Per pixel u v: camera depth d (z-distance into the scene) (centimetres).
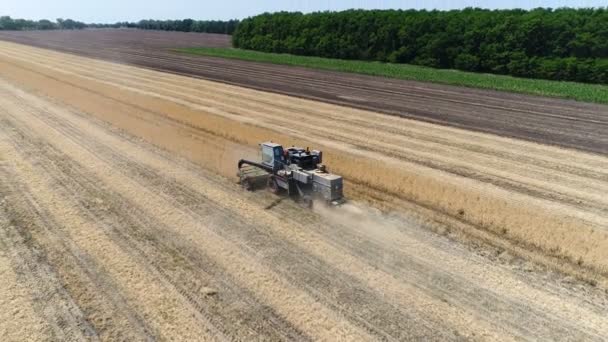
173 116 3594
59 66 6838
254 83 5306
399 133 3052
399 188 2059
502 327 1175
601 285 1355
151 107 3922
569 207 1877
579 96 4256
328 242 1609
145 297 1287
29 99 4191
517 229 1667
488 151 2638
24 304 1257
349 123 3341
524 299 1291
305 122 3378
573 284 1365
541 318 1211
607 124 3244
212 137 3025
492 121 3356
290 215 1836
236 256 1508
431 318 1205
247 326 1170
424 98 4322
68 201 1959
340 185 1842
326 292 1312
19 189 2089
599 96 4225
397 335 1139
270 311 1229
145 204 1933
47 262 1470
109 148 2741
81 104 3981
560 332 1158
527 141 2828
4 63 7144
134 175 2291
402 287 1340
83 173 2308
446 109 3800
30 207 1894
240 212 1859
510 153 2597
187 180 2230
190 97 4419
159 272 1412
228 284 1350
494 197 1972
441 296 1300
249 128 3170
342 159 2475
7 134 3008
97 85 5044
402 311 1232
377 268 1442
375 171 2278
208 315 1212
